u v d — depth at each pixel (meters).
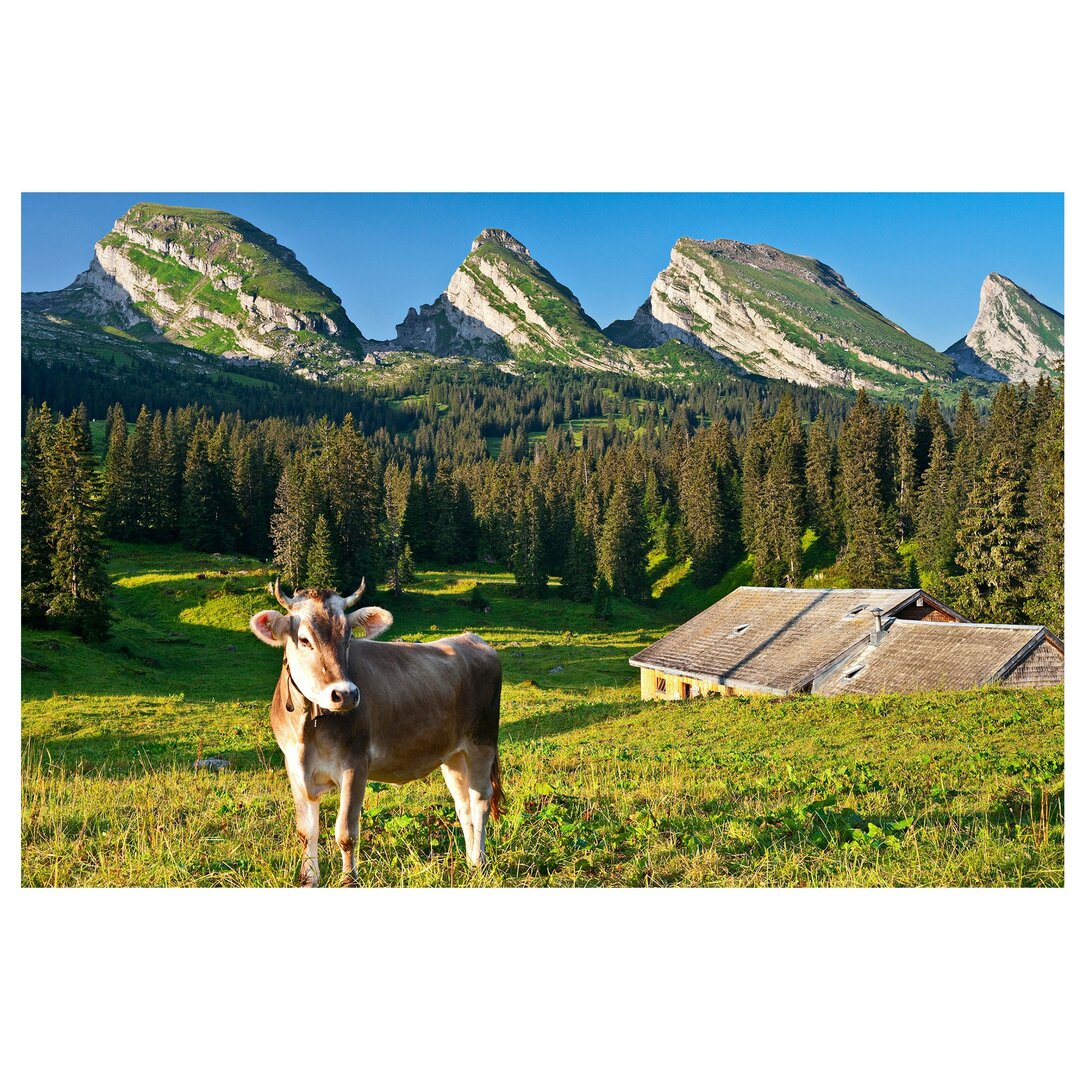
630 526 106.12
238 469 104.88
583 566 96.38
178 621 66.69
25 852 8.51
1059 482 53.56
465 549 115.81
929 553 91.94
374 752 7.46
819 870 8.34
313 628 6.80
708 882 7.88
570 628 84.00
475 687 8.43
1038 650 28.67
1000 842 9.10
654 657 41.44
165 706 36.00
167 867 7.93
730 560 112.19
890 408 113.19
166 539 101.62
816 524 106.00
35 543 56.34
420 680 7.86
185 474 99.31
